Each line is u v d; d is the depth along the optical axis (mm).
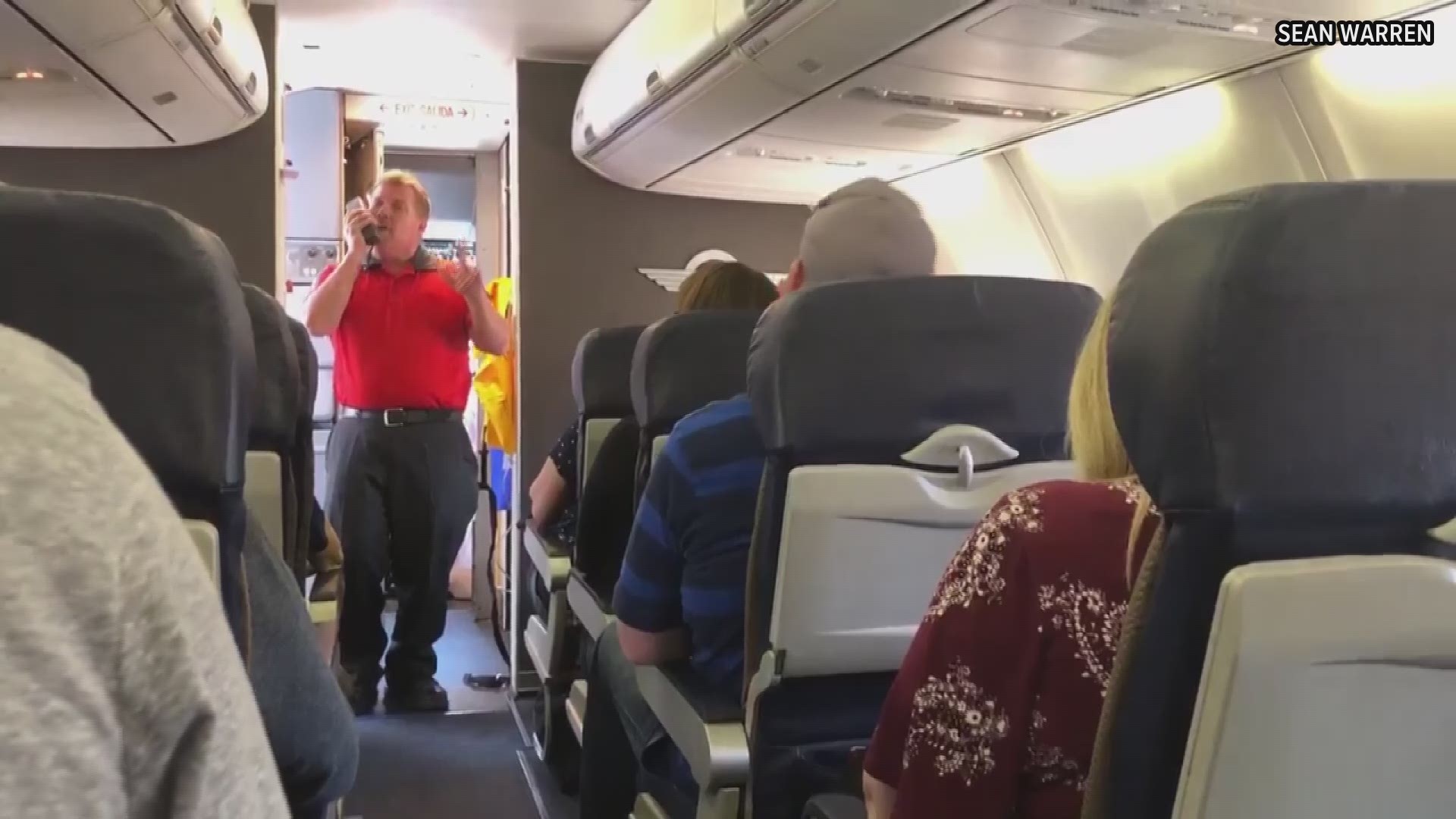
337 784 1323
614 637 2488
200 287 925
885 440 1518
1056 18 2064
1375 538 763
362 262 3824
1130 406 755
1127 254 3195
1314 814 778
